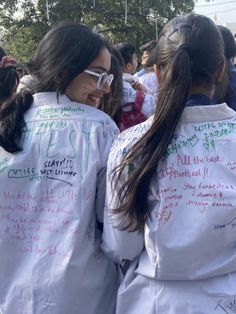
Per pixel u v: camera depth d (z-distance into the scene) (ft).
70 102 5.67
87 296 5.40
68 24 5.74
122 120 8.11
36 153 5.55
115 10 77.97
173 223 4.80
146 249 4.99
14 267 5.50
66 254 5.28
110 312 5.57
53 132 5.57
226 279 4.87
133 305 5.11
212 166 4.82
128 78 10.97
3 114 5.72
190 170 4.82
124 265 5.37
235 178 4.82
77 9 75.72
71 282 5.30
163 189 4.81
